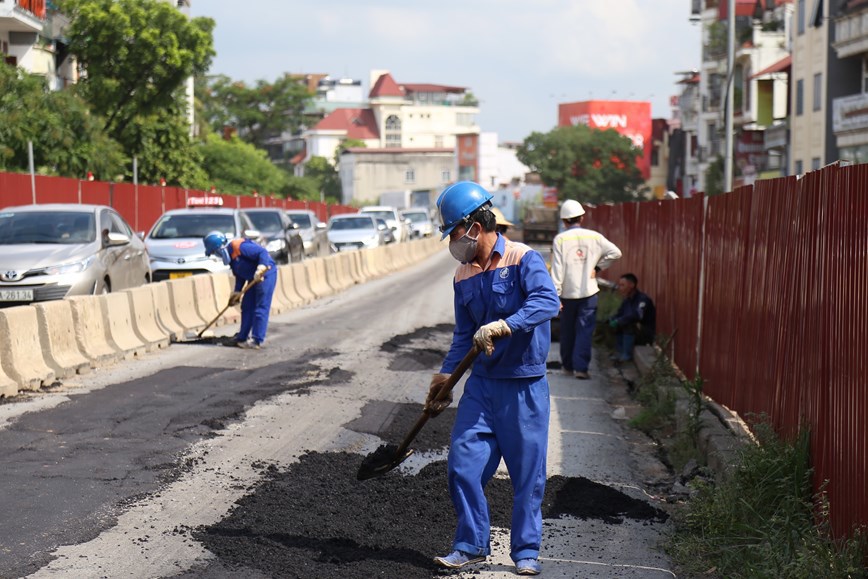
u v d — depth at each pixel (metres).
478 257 7.37
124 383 15.04
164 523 8.48
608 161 133.38
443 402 7.55
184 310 21.81
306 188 151.62
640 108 156.25
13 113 46.44
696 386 12.09
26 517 8.49
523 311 7.04
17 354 14.37
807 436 8.62
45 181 36.22
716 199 14.24
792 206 9.89
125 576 7.27
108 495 9.22
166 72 62.31
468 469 7.37
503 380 7.33
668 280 19.62
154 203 50.69
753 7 89.81
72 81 64.19
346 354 19.14
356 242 55.00
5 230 21.55
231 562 7.59
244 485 9.72
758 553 7.61
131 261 22.88
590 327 17.77
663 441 12.81
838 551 7.25
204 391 14.48
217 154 112.81
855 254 7.57
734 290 12.69
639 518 9.33
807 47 63.16
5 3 51.47
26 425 11.86
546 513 9.37
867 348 7.13
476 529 7.46
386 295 35.03
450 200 7.29
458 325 7.60
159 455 10.70
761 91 77.19
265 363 17.61
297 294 31.14
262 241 31.91
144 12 60.88
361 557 7.78
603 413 14.72
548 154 134.00
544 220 97.25
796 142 65.56
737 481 8.86
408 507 9.19
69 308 16.17
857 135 55.12
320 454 11.01
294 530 8.37
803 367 9.03
